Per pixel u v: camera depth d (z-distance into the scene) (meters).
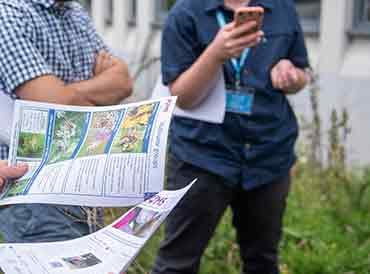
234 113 3.88
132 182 2.58
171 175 4.03
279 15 3.99
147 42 7.99
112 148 2.68
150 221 2.43
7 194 2.75
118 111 2.79
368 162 7.38
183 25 3.86
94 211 3.08
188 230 4.00
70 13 3.31
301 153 6.96
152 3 9.19
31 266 2.42
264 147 3.95
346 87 7.53
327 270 5.36
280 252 5.51
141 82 6.84
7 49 3.11
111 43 9.92
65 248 2.51
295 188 6.54
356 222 6.09
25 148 2.84
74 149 2.77
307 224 5.99
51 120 2.86
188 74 3.77
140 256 4.70
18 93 3.12
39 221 3.05
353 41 7.61
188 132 3.93
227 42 3.64
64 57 3.25
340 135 7.41
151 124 2.64
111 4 10.23
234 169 3.92
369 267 5.36
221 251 5.36
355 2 7.53
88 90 3.26
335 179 6.49
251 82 3.88
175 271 4.06
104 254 2.42
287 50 4.03
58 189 2.67
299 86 4.03
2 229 3.12
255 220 4.15
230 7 3.86
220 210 4.01
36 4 3.19
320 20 7.70
